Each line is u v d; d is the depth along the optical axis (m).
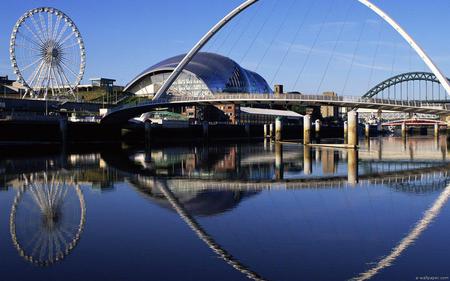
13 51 105.94
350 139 91.69
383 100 86.12
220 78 180.38
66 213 23.50
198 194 29.64
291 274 13.95
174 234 18.83
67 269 14.66
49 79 108.69
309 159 60.53
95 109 143.88
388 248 16.66
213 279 13.56
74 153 71.12
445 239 17.83
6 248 17.16
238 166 50.25
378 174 42.09
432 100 169.62
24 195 29.52
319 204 25.62
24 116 91.19
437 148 90.62
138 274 14.05
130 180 37.31
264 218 21.84
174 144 107.56
